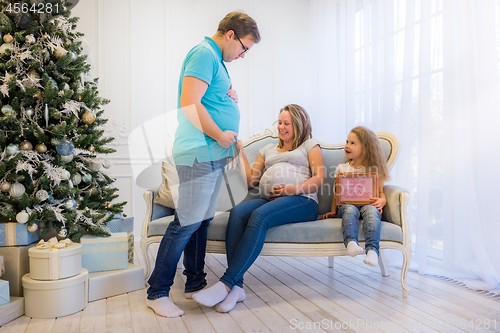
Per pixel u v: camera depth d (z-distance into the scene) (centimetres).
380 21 264
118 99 318
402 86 237
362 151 194
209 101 147
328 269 227
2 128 160
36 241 172
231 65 347
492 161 183
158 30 327
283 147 204
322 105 329
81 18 310
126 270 183
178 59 331
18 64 161
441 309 158
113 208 202
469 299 171
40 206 164
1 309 142
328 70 321
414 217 239
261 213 164
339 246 169
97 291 170
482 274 187
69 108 170
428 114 217
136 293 181
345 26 302
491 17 184
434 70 219
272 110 356
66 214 169
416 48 236
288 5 359
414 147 241
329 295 176
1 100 161
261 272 220
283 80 358
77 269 159
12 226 158
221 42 152
